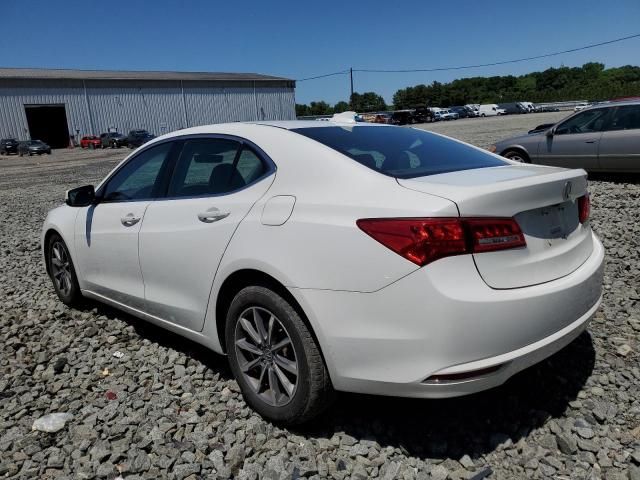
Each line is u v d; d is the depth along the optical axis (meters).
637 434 2.76
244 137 3.34
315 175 2.89
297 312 2.77
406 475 2.56
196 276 3.29
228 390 3.37
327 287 2.61
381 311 2.48
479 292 2.41
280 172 3.04
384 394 2.57
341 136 3.27
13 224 10.41
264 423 3.00
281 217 2.85
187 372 3.65
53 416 3.14
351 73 78.81
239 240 3.00
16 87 55.66
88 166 28.25
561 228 2.86
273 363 2.93
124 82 62.03
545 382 3.27
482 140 23.42
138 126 63.59
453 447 2.75
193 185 3.53
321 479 2.56
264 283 2.93
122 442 2.88
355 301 2.54
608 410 2.96
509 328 2.45
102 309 4.96
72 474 2.68
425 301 2.39
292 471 2.62
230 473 2.61
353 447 2.76
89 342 4.24
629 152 9.63
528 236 2.64
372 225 2.52
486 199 2.47
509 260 2.53
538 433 2.82
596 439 2.74
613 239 6.18
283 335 2.90
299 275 2.69
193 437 2.91
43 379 3.67
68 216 4.67
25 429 3.07
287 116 77.12
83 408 3.25
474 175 2.88
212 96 69.12
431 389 2.44
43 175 23.75
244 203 3.07
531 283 2.60
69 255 4.72
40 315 4.89
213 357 3.87
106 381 3.60
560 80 124.81
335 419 3.01
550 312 2.59
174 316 3.58
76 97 59.19
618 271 5.06
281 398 2.92
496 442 2.76
